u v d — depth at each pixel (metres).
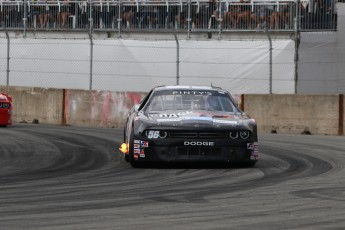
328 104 59.44
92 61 75.31
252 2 72.44
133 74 74.44
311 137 54.47
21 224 19.62
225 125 32.66
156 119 33.06
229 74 71.62
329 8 69.44
